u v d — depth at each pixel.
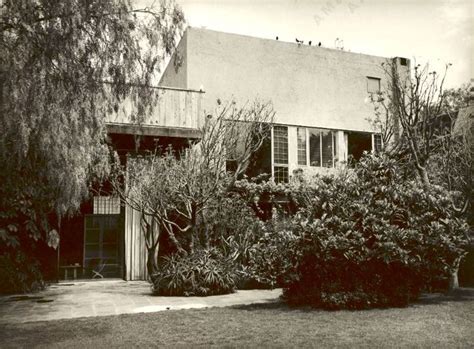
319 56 17.39
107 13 6.98
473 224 12.04
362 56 18.22
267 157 15.84
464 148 12.38
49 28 6.53
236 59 15.98
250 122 13.88
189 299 10.03
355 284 8.57
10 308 9.01
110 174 12.66
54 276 13.56
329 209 8.96
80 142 9.52
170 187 11.49
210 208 12.52
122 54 7.25
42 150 9.31
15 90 6.56
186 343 5.95
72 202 11.27
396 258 8.24
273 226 11.49
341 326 6.89
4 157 9.14
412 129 11.64
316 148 16.83
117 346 5.82
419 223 8.80
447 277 10.24
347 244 8.28
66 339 6.23
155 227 13.98
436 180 12.80
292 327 6.84
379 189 9.20
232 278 11.12
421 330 6.61
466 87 13.48
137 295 10.72
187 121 14.39
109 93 7.91
